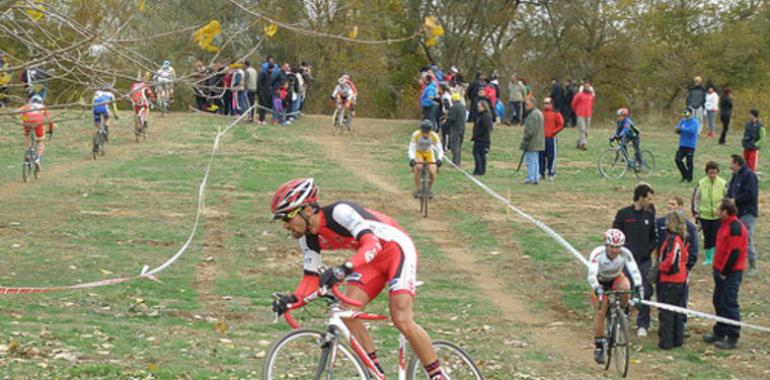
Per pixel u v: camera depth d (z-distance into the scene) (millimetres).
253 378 8305
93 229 16031
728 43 43344
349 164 25906
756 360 11078
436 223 18516
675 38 44969
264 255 15039
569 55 47688
